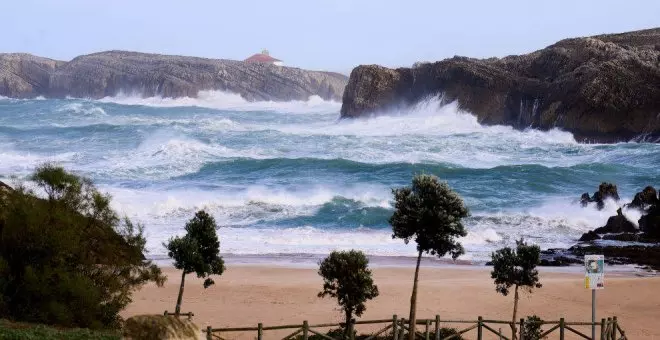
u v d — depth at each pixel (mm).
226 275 39344
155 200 62156
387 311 32531
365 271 26047
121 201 61312
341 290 25734
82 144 92438
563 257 46812
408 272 41375
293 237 51812
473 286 37312
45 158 80875
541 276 41031
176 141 88312
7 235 25672
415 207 25688
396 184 71125
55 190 27281
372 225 57062
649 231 53500
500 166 76625
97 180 70562
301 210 60875
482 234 53781
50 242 25703
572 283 38531
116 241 27656
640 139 99000
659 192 56312
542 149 92000
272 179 72562
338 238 51844
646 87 100062
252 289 36125
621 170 77625
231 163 77875
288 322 30297
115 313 26828
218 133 99062
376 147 90938
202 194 65312
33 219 25625
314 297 34719
